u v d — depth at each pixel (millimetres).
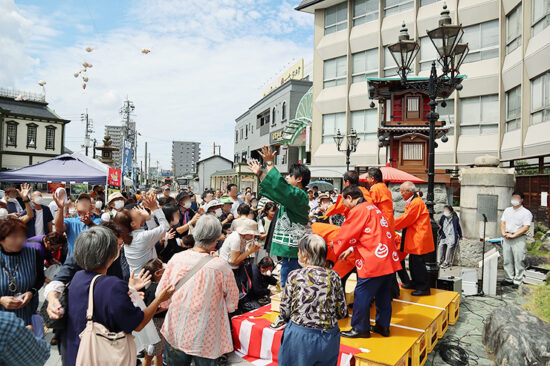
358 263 3805
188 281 2773
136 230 3965
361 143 21500
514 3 15492
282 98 30547
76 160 10906
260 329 4117
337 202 5016
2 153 37125
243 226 4844
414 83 9016
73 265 2713
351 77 22062
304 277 2799
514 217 7242
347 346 3604
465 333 4980
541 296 5211
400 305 4965
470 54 17562
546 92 13156
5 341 1846
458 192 15680
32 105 39625
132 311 2225
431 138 6129
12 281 2971
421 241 5309
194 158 163250
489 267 6766
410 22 19188
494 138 16656
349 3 22062
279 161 32281
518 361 3760
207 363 2750
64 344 2273
